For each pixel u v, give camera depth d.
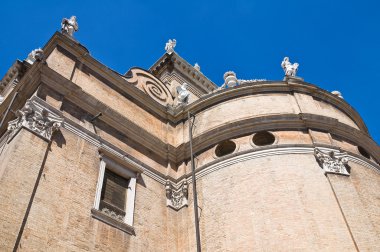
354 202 16.34
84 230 14.21
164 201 18.33
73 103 17.38
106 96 19.48
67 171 15.08
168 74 29.47
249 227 16.03
